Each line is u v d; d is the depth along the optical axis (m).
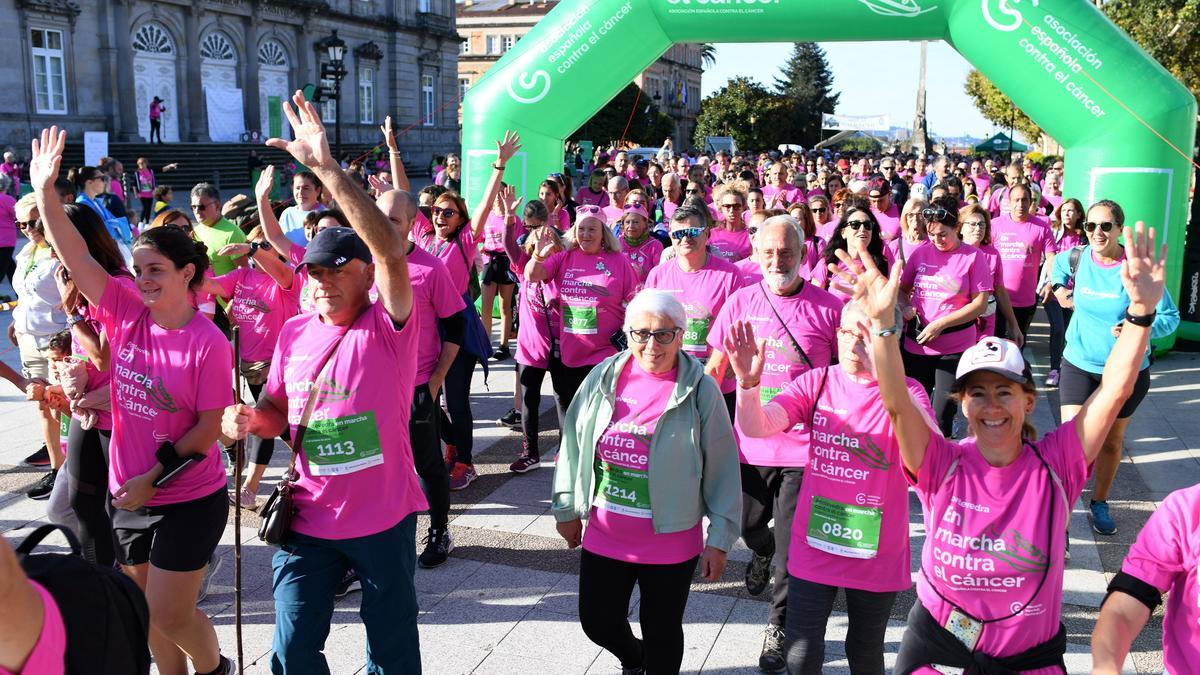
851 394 3.41
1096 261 5.50
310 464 3.35
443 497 5.21
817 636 3.44
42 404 5.93
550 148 11.66
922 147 52.53
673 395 3.45
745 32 10.81
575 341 6.21
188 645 3.68
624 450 3.47
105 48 33.25
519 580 5.07
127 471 3.69
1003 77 10.05
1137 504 6.23
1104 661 2.48
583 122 11.73
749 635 4.50
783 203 11.62
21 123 31.09
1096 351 5.54
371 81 45.59
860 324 3.28
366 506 3.35
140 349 3.62
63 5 31.84
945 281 6.34
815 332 4.50
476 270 11.16
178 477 3.51
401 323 3.38
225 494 3.74
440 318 5.17
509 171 11.52
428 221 6.52
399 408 3.43
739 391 3.46
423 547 5.45
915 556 5.40
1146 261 2.72
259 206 5.84
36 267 6.07
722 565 3.46
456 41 50.75
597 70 11.20
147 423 3.62
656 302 3.43
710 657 4.30
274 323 6.38
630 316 3.46
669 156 19.86
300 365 3.39
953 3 10.06
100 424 4.10
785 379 4.54
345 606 4.77
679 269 5.62
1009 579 2.80
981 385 2.82
